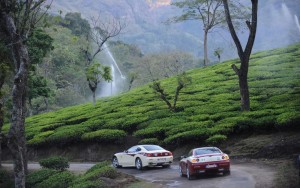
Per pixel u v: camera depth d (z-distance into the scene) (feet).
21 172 55.57
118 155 84.07
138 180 60.95
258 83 129.08
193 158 57.31
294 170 52.60
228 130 87.51
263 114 89.35
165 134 96.12
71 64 273.95
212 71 176.35
